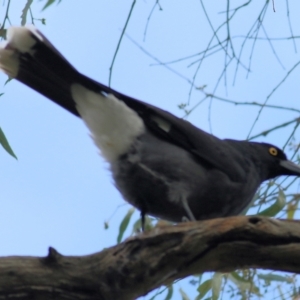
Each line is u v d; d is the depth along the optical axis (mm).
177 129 10461
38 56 9898
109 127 10070
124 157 10156
